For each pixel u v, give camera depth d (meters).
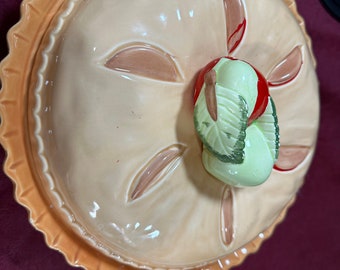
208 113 0.55
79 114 0.56
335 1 0.89
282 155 0.66
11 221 0.69
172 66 0.58
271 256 0.96
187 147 0.59
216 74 0.56
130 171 0.57
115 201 0.57
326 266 1.02
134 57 0.57
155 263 0.62
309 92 0.67
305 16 0.89
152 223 0.59
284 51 0.65
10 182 0.68
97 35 0.56
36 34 0.59
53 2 0.60
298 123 0.66
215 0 0.60
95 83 0.56
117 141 0.56
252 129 0.58
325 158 0.97
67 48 0.57
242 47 0.62
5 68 0.58
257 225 0.65
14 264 0.70
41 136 0.58
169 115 0.58
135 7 0.57
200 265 0.65
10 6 0.67
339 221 1.02
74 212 0.59
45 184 0.59
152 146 0.57
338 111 0.96
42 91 0.57
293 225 0.97
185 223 0.60
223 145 0.55
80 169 0.57
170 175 0.58
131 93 0.56
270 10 0.64
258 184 0.58
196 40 0.59
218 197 0.61
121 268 0.65
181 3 0.59
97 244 0.61
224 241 0.63
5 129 0.58
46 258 0.72
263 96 0.57
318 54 0.92
